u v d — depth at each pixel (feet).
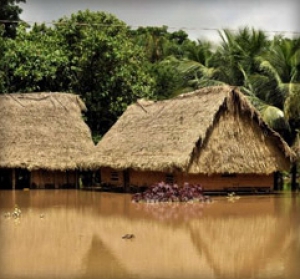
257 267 30.27
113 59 94.32
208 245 36.17
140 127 74.28
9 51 92.17
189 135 64.44
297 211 52.80
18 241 37.22
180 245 35.94
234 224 44.75
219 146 65.31
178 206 57.16
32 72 90.89
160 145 66.80
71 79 95.40
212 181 67.46
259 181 70.59
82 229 42.34
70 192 74.95
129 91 96.68
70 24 95.61
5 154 75.61
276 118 83.56
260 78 90.89
